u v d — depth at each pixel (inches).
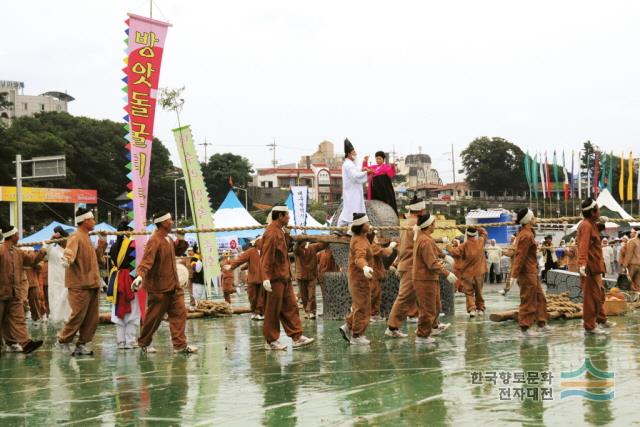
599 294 437.1
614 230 1556.3
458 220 2561.5
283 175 3801.7
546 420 222.5
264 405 257.1
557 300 582.2
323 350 393.1
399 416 233.0
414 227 445.4
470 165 3513.8
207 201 713.6
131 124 534.3
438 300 416.5
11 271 418.6
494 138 3501.5
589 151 2832.2
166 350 418.9
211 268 706.8
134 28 536.1
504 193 3494.1
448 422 223.5
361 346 406.3
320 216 2423.7
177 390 291.0
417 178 4060.0
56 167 1226.6
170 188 2839.6
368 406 249.3
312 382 298.2
